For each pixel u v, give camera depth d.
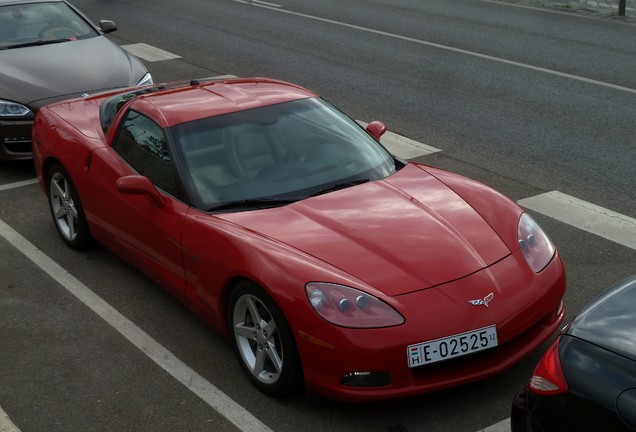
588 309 3.58
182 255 4.95
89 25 9.84
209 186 5.03
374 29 15.02
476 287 4.20
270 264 4.28
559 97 10.59
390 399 4.04
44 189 6.71
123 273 6.12
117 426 4.34
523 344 4.31
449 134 9.22
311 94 5.89
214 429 4.27
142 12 17.03
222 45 14.03
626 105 10.23
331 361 4.04
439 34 14.48
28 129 8.09
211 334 5.23
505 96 10.68
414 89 11.07
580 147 8.72
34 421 4.42
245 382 4.68
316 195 4.96
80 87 8.34
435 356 4.01
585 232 6.62
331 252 4.37
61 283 6.02
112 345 5.16
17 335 5.34
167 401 4.54
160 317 5.47
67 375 4.85
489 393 4.45
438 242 4.47
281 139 5.34
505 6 17.05
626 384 3.09
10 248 6.68
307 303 4.08
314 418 4.31
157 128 5.44
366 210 4.78
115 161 5.73
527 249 4.56
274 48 13.71
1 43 9.16
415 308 4.06
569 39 13.86
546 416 3.26
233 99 5.68
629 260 6.09
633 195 7.40
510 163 8.28
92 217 6.08
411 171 5.36
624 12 15.77
